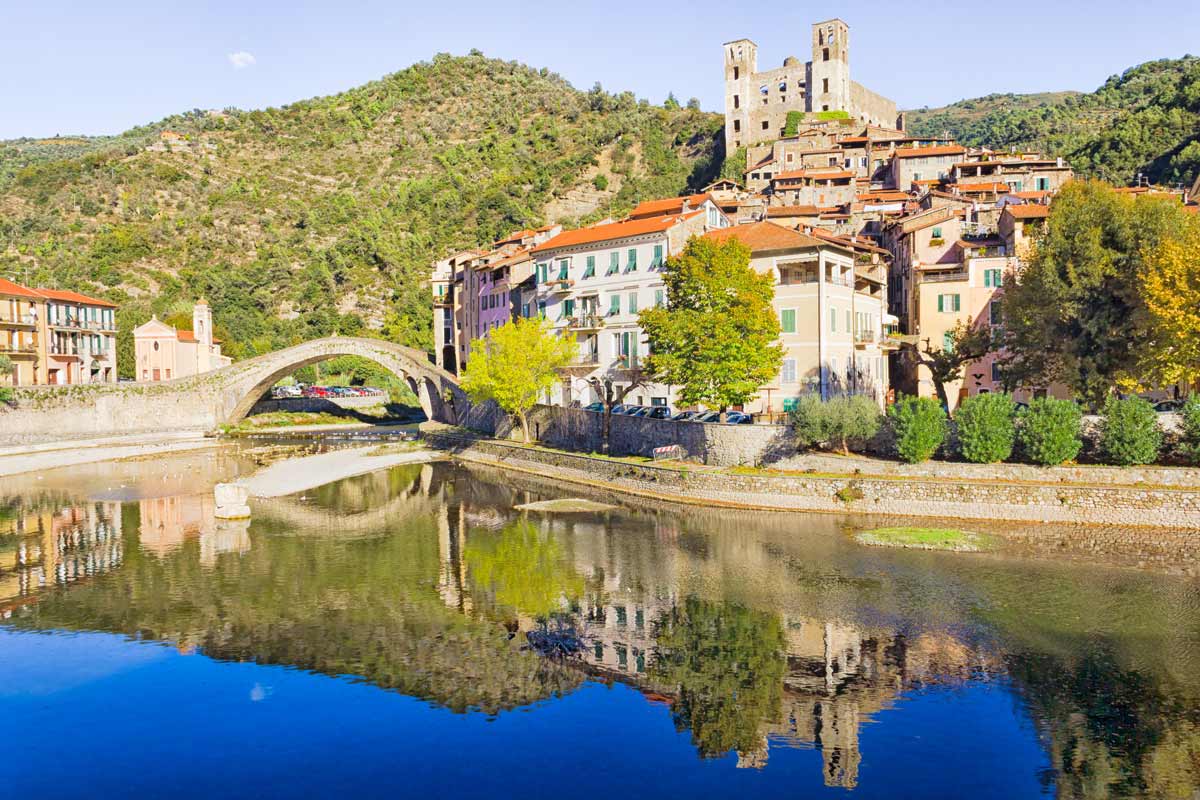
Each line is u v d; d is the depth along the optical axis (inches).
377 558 1819.6
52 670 1221.7
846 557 1716.3
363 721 1053.8
